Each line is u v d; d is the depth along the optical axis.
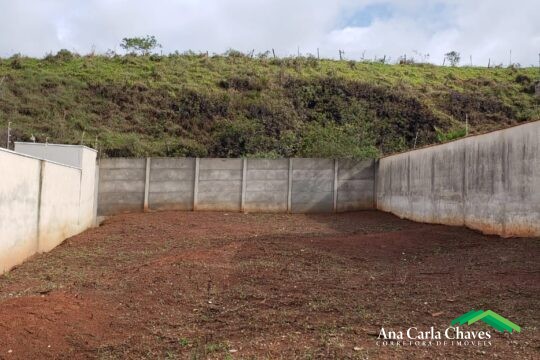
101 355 3.67
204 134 18.42
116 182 13.54
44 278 6.23
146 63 23.67
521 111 21.75
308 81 21.88
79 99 19.55
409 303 4.74
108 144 16.80
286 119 19.31
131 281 5.80
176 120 18.97
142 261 7.40
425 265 6.70
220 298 5.16
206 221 12.15
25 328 3.92
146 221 11.95
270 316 4.47
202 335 4.06
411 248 7.93
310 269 6.49
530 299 4.69
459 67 28.09
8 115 17.59
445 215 10.20
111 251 8.41
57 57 23.47
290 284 5.68
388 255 7.49
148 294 5.27
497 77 25.89
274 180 14.08
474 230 9.05
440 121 20.33
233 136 17.73
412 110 20.72
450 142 10.05
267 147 17.44
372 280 5.84
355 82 22.11
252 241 8.40
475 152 9.11
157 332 4.18
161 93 20.34
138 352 3.72
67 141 16.44
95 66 22.86
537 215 7.42
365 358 3.34
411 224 11.20
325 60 26.73
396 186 12.80
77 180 10.50
